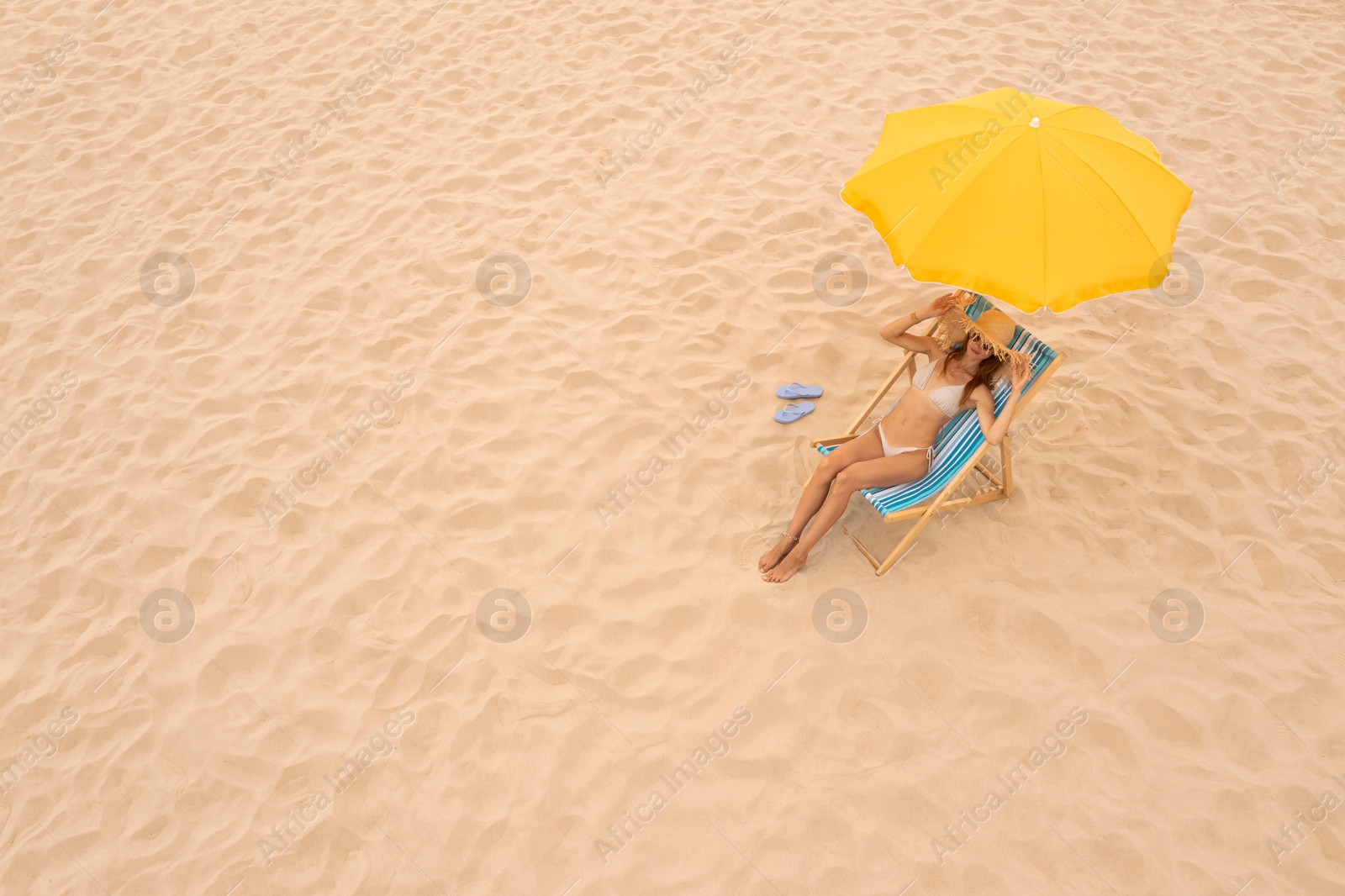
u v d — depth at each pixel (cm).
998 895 321
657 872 334
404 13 817
